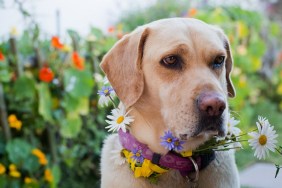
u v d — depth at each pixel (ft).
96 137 5.04
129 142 2.62
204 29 2.61
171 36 2.53
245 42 6.84
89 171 5.03
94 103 5.07
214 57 2.55
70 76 4.60
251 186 5.11
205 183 2.60
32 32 4.69
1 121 4.31
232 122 2.57
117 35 5.53
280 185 5.12
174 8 8.07
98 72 5.15
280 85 8.45
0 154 4.35
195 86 2.40
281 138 6.11
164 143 2.41
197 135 2.38
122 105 2.73
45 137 4.69
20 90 4.33
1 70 4.22
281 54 8.77
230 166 2.69
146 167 2.54
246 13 6.70
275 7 10.16
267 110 7.85
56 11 5.16
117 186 2.63
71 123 4.63
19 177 4.34
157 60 2.52
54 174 4.42
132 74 2.59
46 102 4.40
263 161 6.12
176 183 2.60
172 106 2.46
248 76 7.61
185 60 2.51
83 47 5.16
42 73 4.46
